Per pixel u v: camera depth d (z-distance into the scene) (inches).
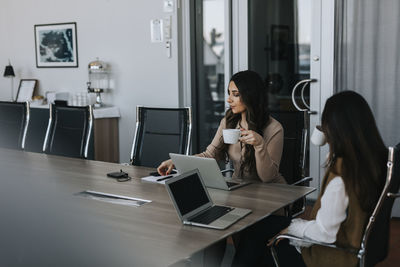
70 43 241.6
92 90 225.9
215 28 201.5
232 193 94.8
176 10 205.0
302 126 121.7
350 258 73.9
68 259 62.1
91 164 126.6
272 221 97.6
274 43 186.9
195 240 68.4
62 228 73.9
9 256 63.1
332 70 172.2
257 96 108.1
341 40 165.8
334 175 72.6
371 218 71.5
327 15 172.1
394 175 71.9
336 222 72.2
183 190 78.8
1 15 266.7
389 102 158.7
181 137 130.9
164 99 214.5
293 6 180.2
